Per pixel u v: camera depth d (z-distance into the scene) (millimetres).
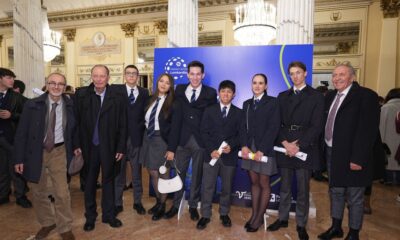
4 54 12789
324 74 9094
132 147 3213
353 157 2398
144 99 3236
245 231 2891
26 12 6027
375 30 8508
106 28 11500
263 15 6203
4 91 3328
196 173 3076
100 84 2670
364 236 2865
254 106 2807
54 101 2510
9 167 3555
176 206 3252
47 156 2484
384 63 8414
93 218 2855
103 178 2814
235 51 3475
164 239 2693
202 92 3045
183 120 3033
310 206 3373
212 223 3078
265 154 2658
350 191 2547
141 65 11078
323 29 8984
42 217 2600
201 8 10062
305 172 2629
